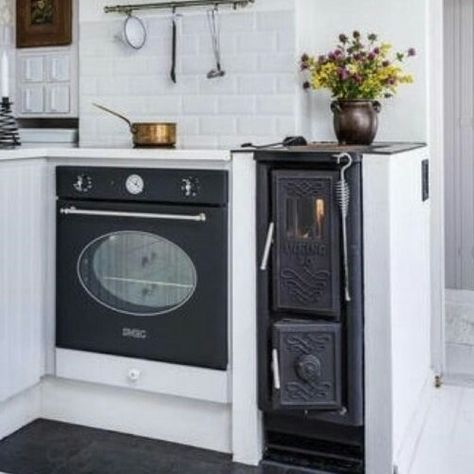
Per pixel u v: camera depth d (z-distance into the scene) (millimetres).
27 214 2471
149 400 2471
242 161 2207
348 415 2123
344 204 2051
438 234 2938
